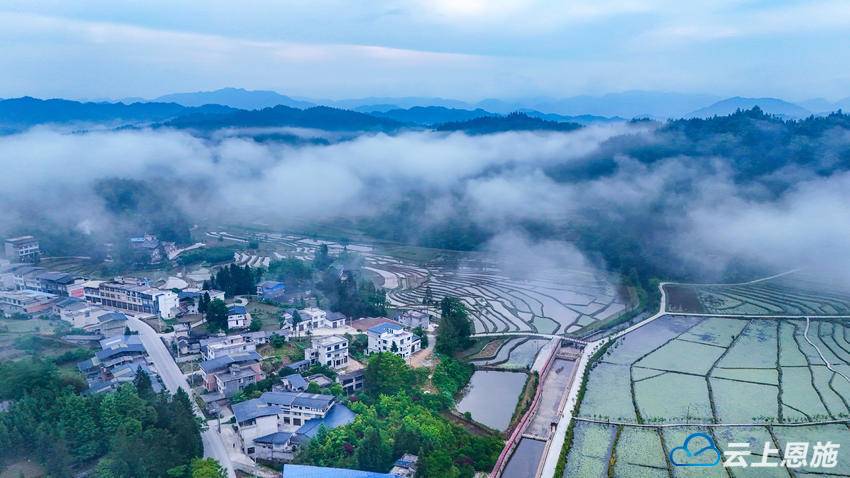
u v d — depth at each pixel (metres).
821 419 184.75
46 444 137.50
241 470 148.25
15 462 139.38
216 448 157.25
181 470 137.88
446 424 172.38
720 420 185.00
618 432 178.50
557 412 193.00
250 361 198.62
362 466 143.75
